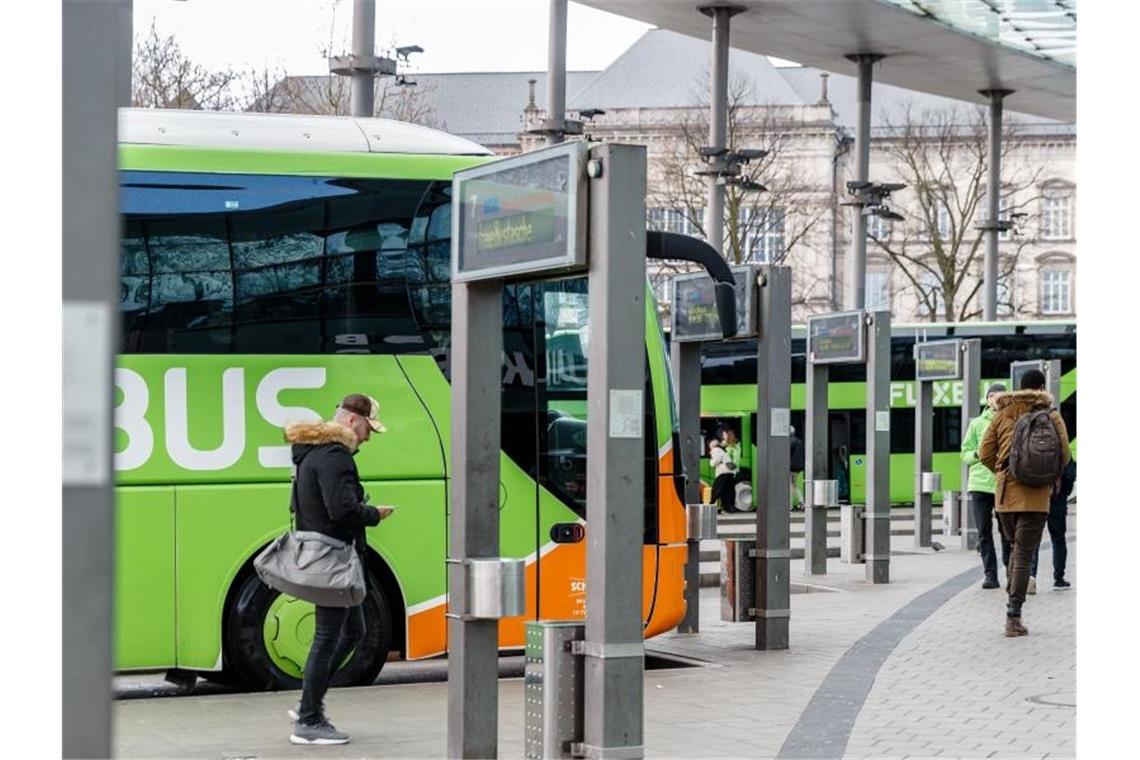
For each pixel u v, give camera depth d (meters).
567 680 9.24
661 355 14.99
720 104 31.88
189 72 38.75
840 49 39.44
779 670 14.22
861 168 39.38
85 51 3.89
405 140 14.47
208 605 13.41
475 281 9.73
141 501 13.34
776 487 15.73
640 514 9.16
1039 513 16.19
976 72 43.34
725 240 72.88
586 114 34.75
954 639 16.22
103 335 3.86
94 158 3.89
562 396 14.42
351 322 13.99
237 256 13.81
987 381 47.00
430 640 14.03
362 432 11.01
